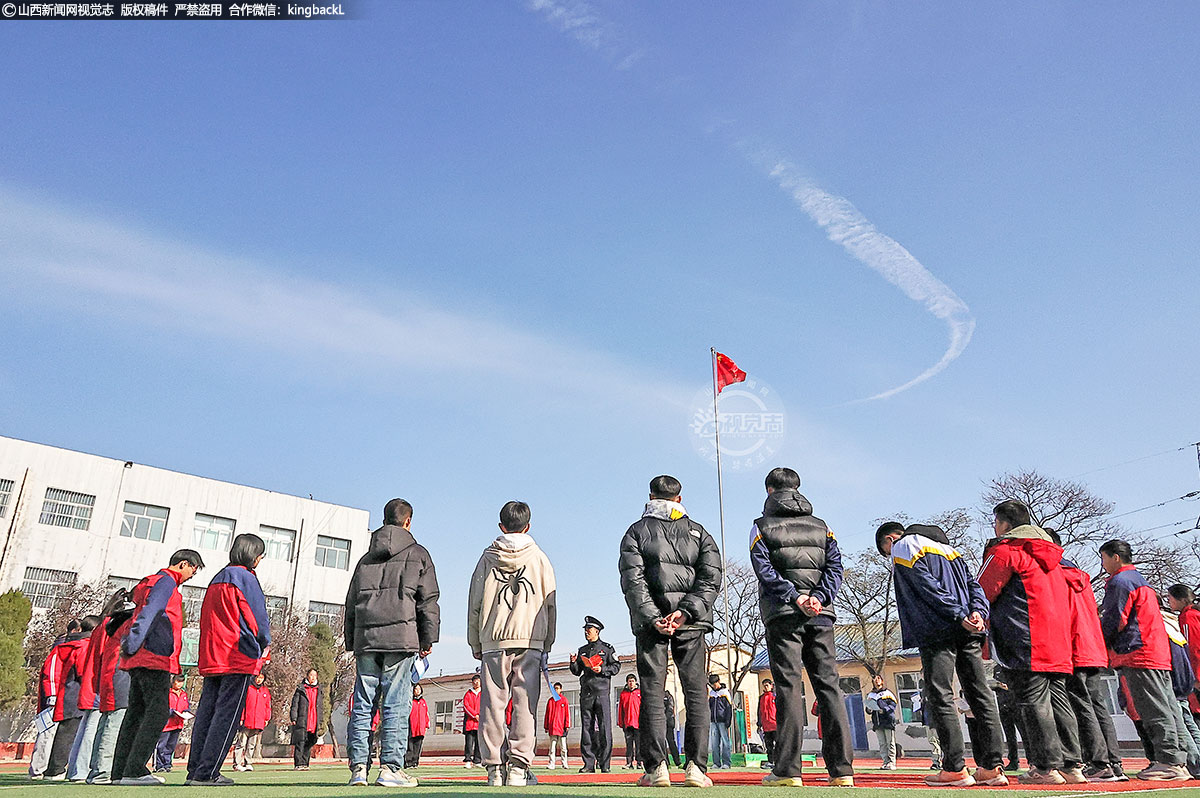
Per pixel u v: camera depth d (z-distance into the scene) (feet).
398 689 18.54
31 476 110.93
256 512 130.52
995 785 16.53
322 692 112.88
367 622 18.71
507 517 19.52
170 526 121.39
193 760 19.21
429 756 146.51
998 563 17.66
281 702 105.40
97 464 116.98
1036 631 16.92
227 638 19.39
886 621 102.06
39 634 99.71
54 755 25.96
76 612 102.83
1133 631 21.27
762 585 17.47
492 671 18.47
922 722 40.24
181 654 20.51
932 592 17.38
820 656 17.06
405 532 19.90
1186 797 12.84
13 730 97.60
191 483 125.08
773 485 18.48
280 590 128.98
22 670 88.33
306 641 113.29
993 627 17.61
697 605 17.21
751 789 15.35
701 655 17.39
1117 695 67.56
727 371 87.61
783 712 16.78
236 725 19.17
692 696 17.02
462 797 13.84
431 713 150.51
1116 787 15.53
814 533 17.78
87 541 113.50
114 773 19.13
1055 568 17.54
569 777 26.99
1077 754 17.37
